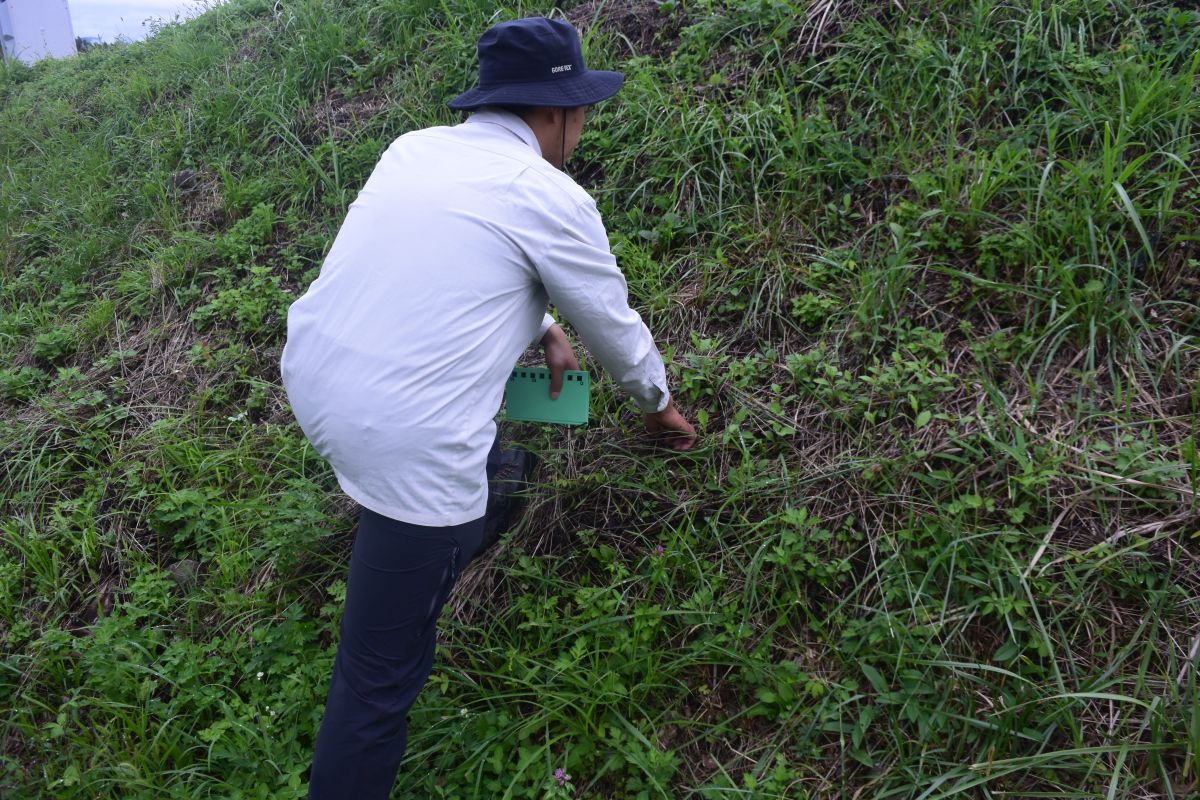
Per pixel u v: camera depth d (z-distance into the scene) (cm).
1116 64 301
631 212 336
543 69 192
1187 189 273
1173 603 205
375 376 172
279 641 247
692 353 292
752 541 239
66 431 338
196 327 369
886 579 223
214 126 486
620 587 243
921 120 321
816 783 204
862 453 250
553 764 217
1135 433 234
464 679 234
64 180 510
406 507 175
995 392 246
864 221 305
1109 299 256
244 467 301
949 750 202
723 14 383
